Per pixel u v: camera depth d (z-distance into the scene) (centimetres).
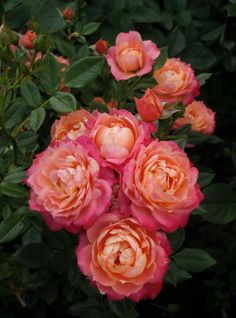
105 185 61
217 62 131
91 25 105
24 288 88
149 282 63
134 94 90
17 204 78
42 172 63
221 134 144
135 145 63
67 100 75
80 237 64
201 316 115
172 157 63
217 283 111
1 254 83
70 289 85
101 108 84
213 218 87
